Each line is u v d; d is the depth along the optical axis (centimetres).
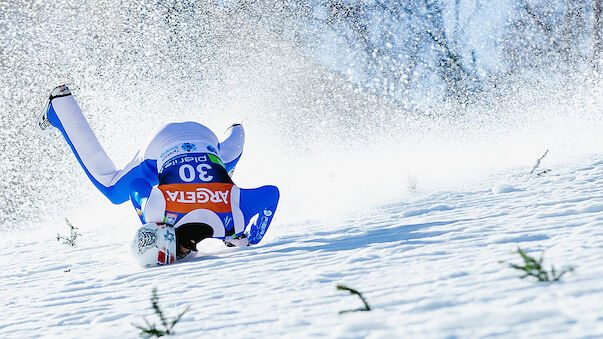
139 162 1995
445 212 1947
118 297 1428
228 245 1883
